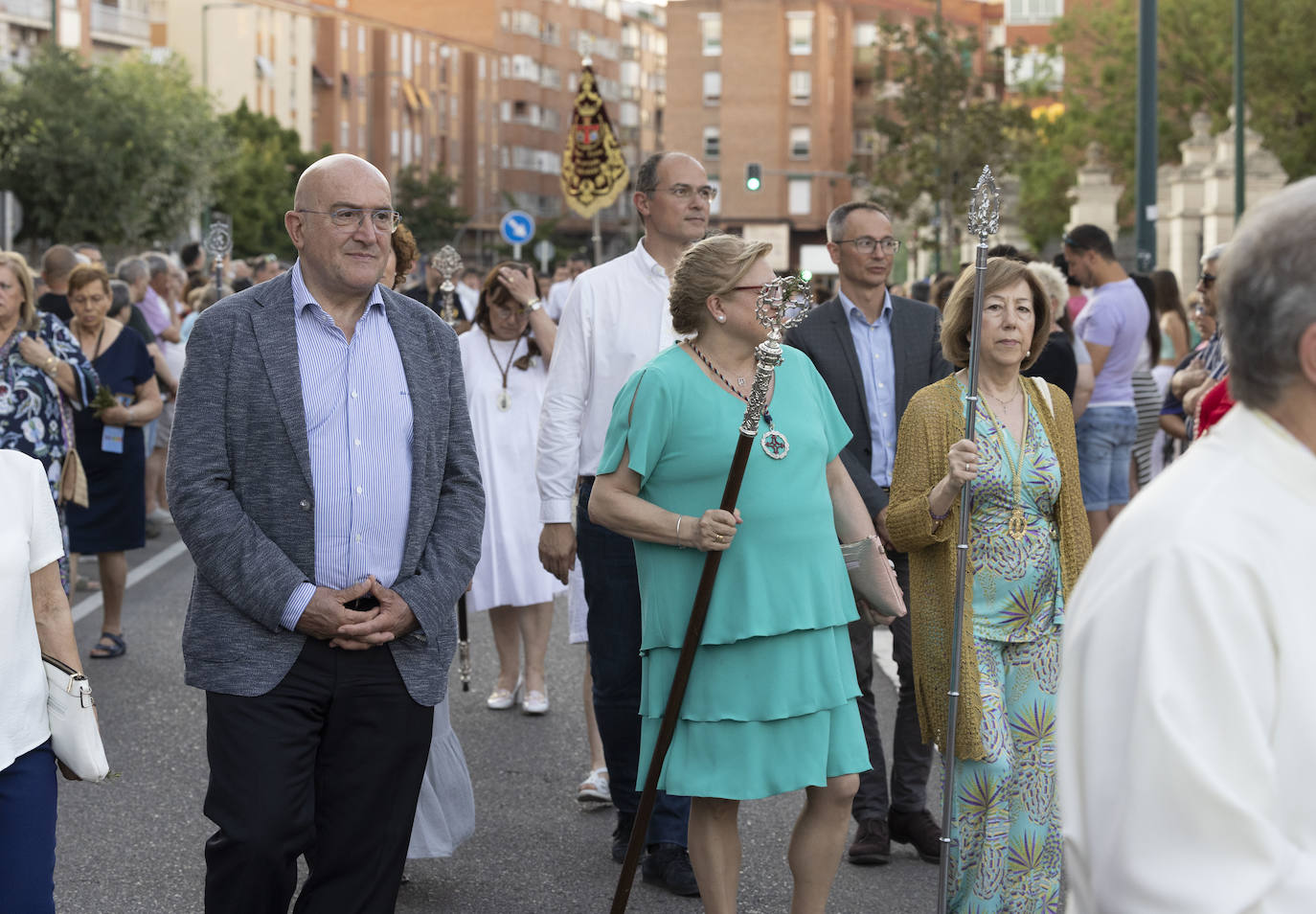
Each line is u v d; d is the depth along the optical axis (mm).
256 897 3893
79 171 48156
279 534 3988
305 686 3963
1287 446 1865
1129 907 1773
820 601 4223
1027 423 4762
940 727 4695
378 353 4133
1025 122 46875
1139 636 1812
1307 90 41500
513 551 7766
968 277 4809
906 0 96812
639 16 140375
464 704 8078
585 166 15180
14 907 3588
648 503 4254
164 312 15148
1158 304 12477
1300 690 1776
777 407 4281
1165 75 45594
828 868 4340
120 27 75312
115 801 6301
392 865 4090
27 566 3650
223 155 55031
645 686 4355
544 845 5844
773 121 93188
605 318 5672
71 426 7461
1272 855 1729
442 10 121188
